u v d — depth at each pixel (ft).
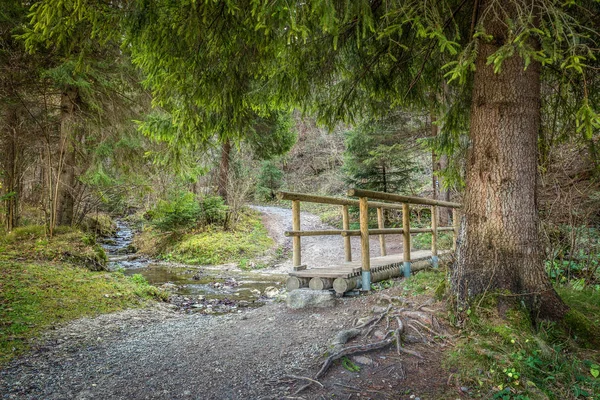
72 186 32.71
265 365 10.25
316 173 96.07
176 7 9.59
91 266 26.86
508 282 11.05
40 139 30.60
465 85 15.58
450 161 18.75
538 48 10.87
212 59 12.30
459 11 13.16
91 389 9.39
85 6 9.06
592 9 11.30
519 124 11.18
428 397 8.38
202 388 9.21
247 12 9.86
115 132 30.96
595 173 17.51
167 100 13.83
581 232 18.29
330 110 16.90
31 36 9.34
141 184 33.22
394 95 16.81
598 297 13.62
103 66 27.09
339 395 8.50
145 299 21.11
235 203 48.85
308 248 43.98
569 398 8.41
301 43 12.46
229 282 29.17
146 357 11.53
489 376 8.87
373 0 12.04
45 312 16.15
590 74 12.51
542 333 10.23
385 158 42.93
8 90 25.91
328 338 11.47
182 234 46.14
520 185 11.20
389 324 11.64
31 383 9.85
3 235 28.27
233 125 15.52
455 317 11.30
